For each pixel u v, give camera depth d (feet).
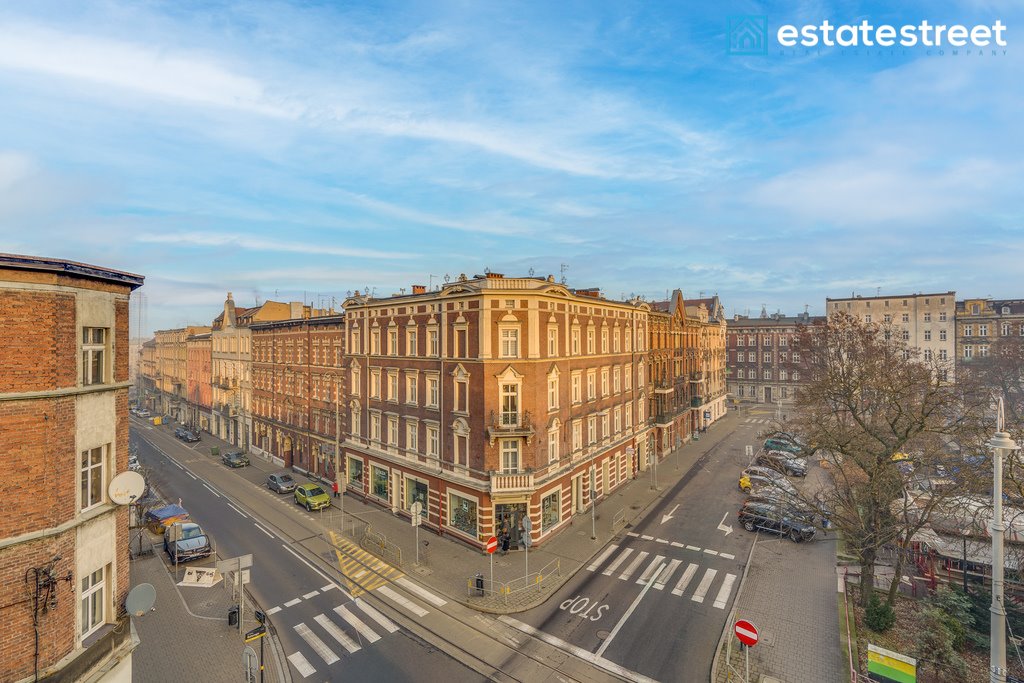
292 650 63.16
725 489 132.26
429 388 106.42
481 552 92.43
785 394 310.86
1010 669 53.88
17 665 36.63
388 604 74.54
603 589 78.43
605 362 127.24
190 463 171.22
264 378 181.16
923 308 270.46
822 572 83.66
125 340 47.65
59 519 39.45
